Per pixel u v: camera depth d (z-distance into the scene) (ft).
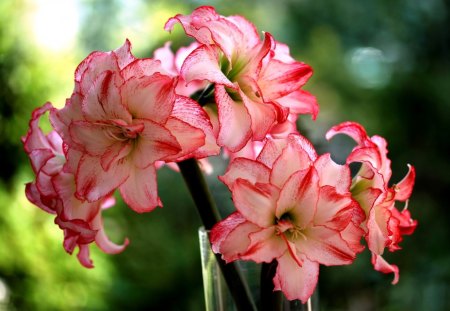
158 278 8.37
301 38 12.82
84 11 11.12
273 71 2.97
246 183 2.73
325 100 10.96
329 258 2.79
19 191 6.89
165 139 2.70
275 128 3.03
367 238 2.88
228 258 2.73
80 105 2.78
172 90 2.71
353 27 12.53
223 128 2.79
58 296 7.07
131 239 8.38
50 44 7.34
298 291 2.77
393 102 9.61
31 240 6.88
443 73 10.08
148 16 10.88
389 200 2.93
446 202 9.50
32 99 6.99
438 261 9.00
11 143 6.92
